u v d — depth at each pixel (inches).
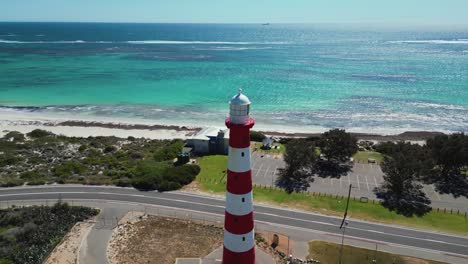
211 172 2522.1
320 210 2027.6
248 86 5669.3
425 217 1966.0
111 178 2402.8
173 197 2160.4
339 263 1581.0
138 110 4419.3
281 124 3941.9
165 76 6402.6
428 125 3939.5
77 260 1561.3
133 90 5349.4
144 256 1594.5
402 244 1724.9
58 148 3078.2
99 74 6491.1
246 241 1103.0
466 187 2317.9
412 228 1860.2
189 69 7204.7
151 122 3973.9
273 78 6318.9
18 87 5418.3
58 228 1779.0
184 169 2455.7
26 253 1585.9
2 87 5403.5
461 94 5255.9
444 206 2085.4
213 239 1727.4
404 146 2618.1
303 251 1658.5
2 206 2021.4
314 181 2393.0
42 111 4343.0
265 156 2834.6
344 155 2608.3
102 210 1988.2
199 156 2824.8
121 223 1857.8
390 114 4318.4
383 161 2581.2
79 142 3270.2
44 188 2250.2
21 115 4180.6
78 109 4439.0
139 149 3068.4
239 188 1050.7
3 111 4311.0
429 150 2492.6
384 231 1829.5
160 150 2947.8
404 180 2181.3
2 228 1811.0
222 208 2038.6
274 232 1804.9
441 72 7022.6
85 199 2112.5
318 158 2731.3
